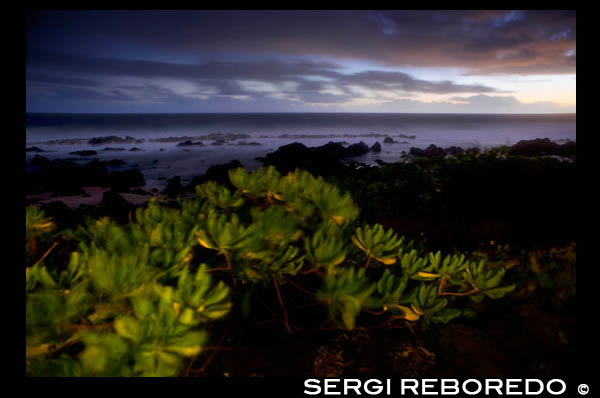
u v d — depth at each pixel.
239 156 43.78
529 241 3.39
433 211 4.44
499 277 1.25
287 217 1.19
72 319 0.86
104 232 1.39
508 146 5.28
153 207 1.47
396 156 43.12
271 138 83.06
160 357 0.79
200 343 0.81
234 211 1.53
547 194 3.83
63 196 19.36
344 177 5.30
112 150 51.47
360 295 0.89
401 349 1.45
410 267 1.33
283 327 1.42
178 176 28.27
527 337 1.58
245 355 1.30
